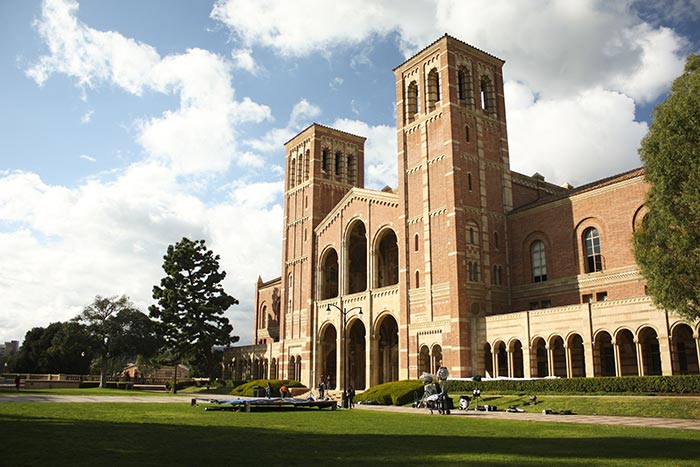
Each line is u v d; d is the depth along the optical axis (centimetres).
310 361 7581
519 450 1766
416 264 6069
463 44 6316
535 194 6675
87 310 8481
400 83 6769
